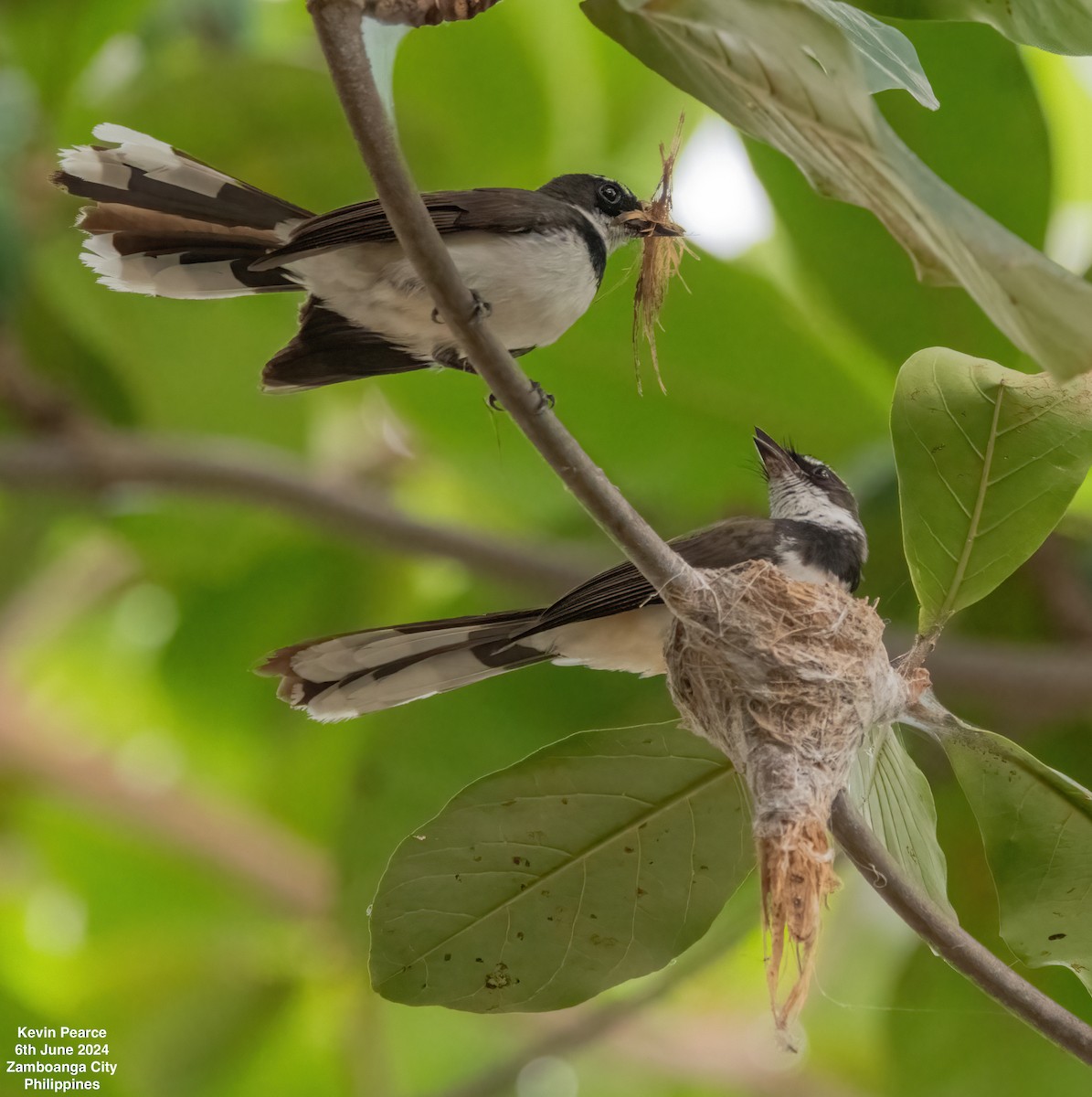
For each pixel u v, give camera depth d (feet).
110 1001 39.63
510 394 16.11
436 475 47.14
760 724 20.56
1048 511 20.06
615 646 26.48
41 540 44.24
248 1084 39.93
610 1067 46.57
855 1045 45.37
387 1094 41.55
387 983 21.30
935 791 32.53
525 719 35.47
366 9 14.46
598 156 39.01
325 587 44.88
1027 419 19.85
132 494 41.50
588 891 21.22
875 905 44.93
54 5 34.99
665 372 34.76
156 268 21.53
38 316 39.11
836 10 15.56
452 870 20.97
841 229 31.65
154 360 40.65
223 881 46.32
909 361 20.08
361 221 21.30
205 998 39.83
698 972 37.22
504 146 37.70
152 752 49.75
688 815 21.09
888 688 21.72
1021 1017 17.92
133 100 34.71
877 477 32.89
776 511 30.76
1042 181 29.30
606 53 38.17
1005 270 12.00
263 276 22.44
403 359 24.16
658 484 36.70
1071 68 36.96
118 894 48.19
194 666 45.16
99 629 53.06
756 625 21.44
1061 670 32.96
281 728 45.70
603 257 26.61
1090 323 11.89
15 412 38.99
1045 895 20.44
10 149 35.73
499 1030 46.11
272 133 35.12
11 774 48.37
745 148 31.14
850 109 13.42
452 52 36.63
